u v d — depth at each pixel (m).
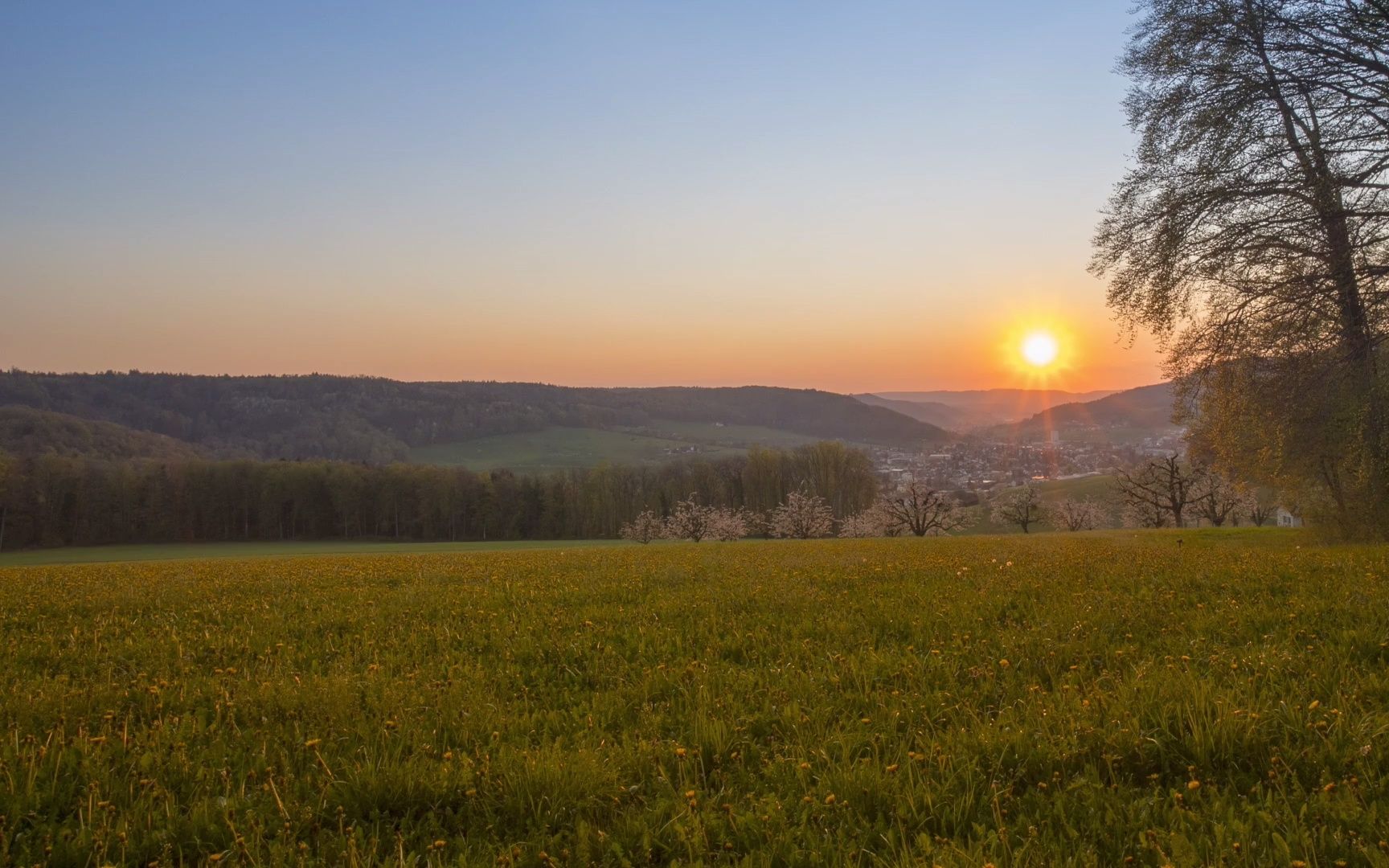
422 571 18.70
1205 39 21.66
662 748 4.96
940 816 3.89
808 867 3.55
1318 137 20.42
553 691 6.65
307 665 7.73
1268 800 3.76
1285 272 20.84
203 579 18.02
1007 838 3.56
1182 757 4.40
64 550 93.81
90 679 7.19
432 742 5.27
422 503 109.31
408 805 4.37
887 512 82.81
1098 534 35.69
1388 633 6.56
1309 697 5.21
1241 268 21.25
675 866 3.55
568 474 119.12
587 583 14.04
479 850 3.83
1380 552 14.32
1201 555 15.73
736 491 106.44
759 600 10.62
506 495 112.56
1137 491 70.38
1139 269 22.67
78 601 13.25
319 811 4.23
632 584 13.30
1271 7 20.45
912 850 3.52
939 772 4.33
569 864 3.64
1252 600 8.94
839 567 15.48
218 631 9.71
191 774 4.81
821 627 8.52
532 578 15.74
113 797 4.45
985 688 5.88
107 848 3.88
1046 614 8.62
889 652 7.16
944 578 12.69
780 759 4.68
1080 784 4.11
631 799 4.38
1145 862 3.40
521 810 4.16
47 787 4.59
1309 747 4.26
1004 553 18.73
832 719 5.48
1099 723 4.83
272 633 9.52
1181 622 7.88
